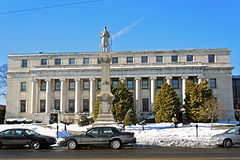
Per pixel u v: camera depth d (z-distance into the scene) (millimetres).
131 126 45688
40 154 18062
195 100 57594
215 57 68375
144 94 68500
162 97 58562
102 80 34844
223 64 67875
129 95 58719
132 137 21766
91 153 18391
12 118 71062
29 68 73062
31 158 15797
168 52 69438
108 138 21625
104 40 36000
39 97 70625
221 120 64562
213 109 52781
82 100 69812
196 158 14945
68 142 21750
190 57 69062
